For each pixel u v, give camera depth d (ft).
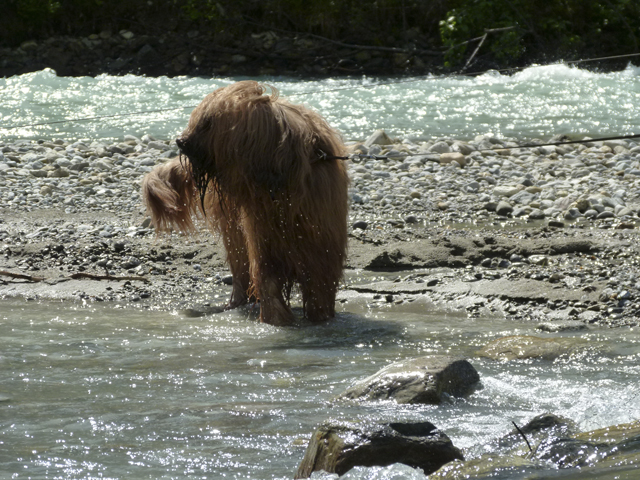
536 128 89.92
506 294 37.27
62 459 18.63
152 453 19.03
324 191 32.17
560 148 76.43
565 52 142.82
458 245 44.88
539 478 14.97
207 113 30.96
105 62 151.23
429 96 113.50
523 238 47.19
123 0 161.79
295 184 31.24
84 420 21.58
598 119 94.07
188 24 159.53
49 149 77.97
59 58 149.79
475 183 63.05
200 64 150.10
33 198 60.59
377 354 29.01
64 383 25.23
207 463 18.35
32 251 46.26
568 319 34.04
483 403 23.02
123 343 30.53
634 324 32.86
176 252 46.32
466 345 30.27
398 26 157.48
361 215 55.01
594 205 54.39
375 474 16.28
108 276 41.93
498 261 42.88
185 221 37.76
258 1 157.99
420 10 155.74
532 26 144.77
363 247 45.91
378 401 23.26
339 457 16.98
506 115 98.22
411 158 72.23
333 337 31.65
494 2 144.77
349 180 34.73
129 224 53.26
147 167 70.85
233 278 37.37
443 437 17.65
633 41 144.05
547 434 18.28
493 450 17.93
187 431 20.66
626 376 25.43
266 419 21.65
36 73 136.26
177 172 36.70
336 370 26.84
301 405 22.95
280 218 32.07
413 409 22.48
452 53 139.74
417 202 58.18
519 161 71.77
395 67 147.33
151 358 28.40
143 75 142.41
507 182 63.77
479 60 143.74
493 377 25.59
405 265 43.39
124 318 34.94
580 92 113.09
